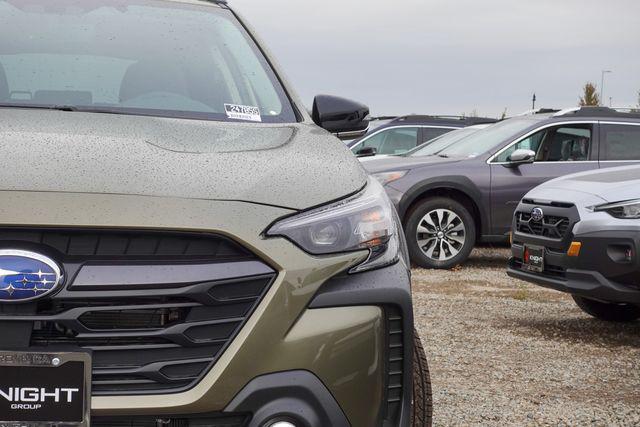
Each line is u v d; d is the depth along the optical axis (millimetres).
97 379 2469
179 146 2969
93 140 2898
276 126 3551
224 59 4023
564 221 6707
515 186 11062
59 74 3691
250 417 2545
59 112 3305
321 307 2641
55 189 2525
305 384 2570
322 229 2686
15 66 3688
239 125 3484
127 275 2467
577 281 6527
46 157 2695
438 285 9531
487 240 11117
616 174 6941
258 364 2531
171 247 2529
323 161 3043
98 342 2471
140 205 2533
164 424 2504
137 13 4211
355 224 2750
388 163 11266
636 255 6215
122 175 2641
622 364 5949
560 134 11359
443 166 11000
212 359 2514
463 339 6598
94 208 2498
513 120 11859
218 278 2518
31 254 2428
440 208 10898
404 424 2836
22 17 4023
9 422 2428
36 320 2428
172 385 2496
